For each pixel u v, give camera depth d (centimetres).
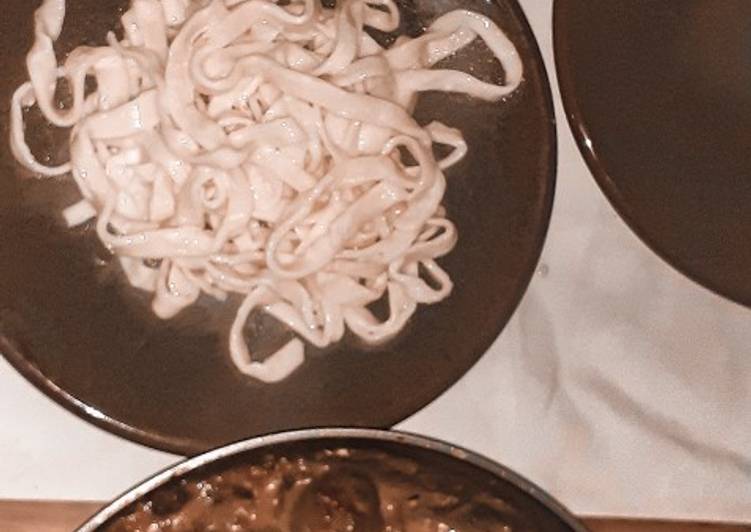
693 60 69
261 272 68
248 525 65
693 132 69
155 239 67
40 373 66
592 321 72
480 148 69
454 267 69
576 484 71
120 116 67
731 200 69
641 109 69
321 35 68
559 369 71
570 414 71
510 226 68
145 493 64
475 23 67
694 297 72
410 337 69
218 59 67
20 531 68
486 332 68
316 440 64
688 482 71
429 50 68
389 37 69
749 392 72
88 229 67
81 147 66
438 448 64
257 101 69
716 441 72
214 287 68
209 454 64
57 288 67
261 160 68
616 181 68
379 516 66
